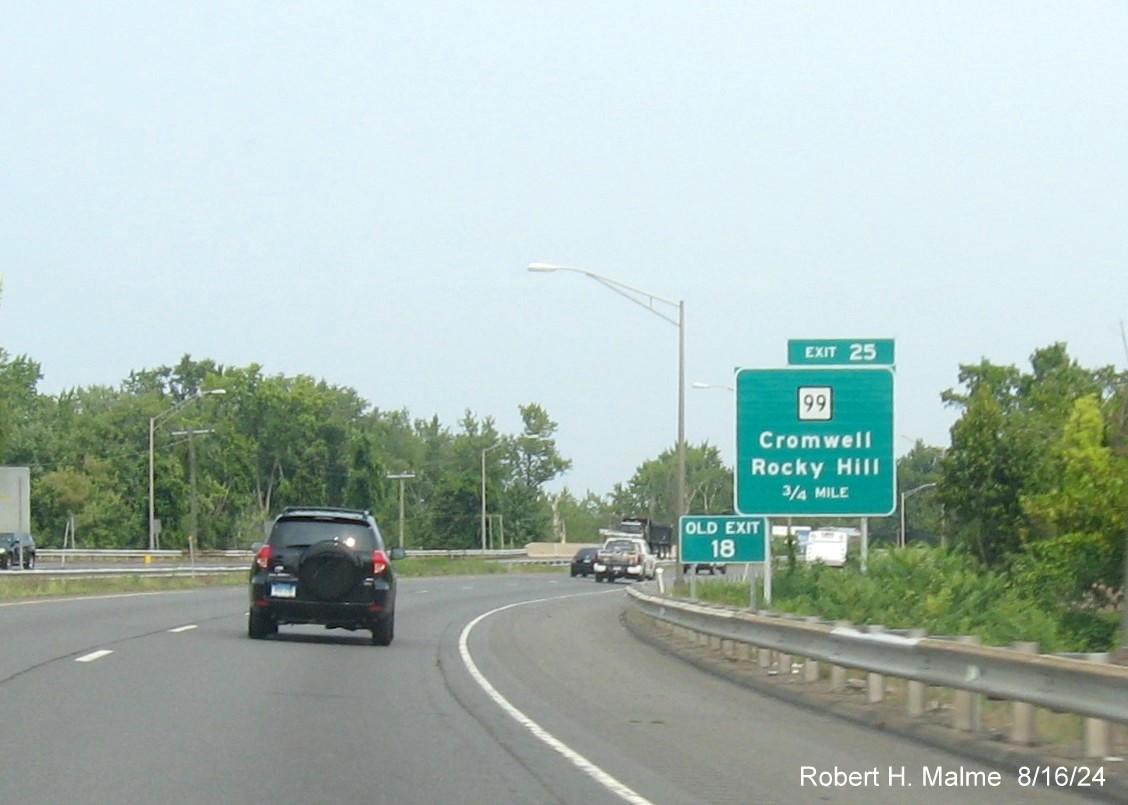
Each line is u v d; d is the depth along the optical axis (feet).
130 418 507.71
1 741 51.96
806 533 288.71
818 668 80.89
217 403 536.42
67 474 436.76
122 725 57.11
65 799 41.88
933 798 47.16
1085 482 152.97
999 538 200.13
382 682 79.00
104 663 81.15
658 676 90.48
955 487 202.69
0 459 336.08
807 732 62.85
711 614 99.71
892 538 358.43
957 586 137.18
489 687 79.00
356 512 106.42
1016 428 203.10
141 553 330.95
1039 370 281.95
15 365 552.41
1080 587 153.38
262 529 479.41
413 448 637.30
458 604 190.49
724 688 82.99
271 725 59.26
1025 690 52.39
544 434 646.74
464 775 48.75
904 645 62.85
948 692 70.13
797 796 47.16
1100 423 156.66
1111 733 54.54
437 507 536.42
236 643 100.17
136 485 466.70
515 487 606.55
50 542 431.02
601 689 80.79
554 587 272.72
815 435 103.30
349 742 55.57
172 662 83.71
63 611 129.18
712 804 45.14
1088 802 46.47
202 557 362.53
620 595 237.25
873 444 103.04
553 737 58.95
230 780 46.14
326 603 102.58
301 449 540.11
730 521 124.26
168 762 48.98
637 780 49.01
